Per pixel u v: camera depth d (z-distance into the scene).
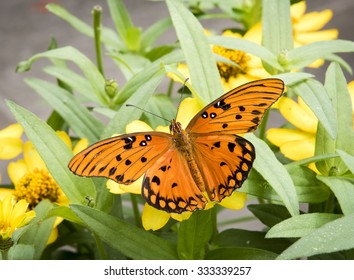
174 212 0.36
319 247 0.34
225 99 0.36
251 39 0.48
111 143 0.35
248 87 0.35
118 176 0.36
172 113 0.44
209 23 0.90
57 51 0.45
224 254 0.39
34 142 0.39
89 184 0.39
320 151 0.40
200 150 0.37
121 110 0.41
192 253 0.39
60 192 0.45
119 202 0.43
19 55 0.98
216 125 0.37
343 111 0.40
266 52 0.43
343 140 0.40
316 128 0.42
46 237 0.40
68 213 0.39
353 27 0.87
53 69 0.47
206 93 0.40
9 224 0.38
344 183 0.39
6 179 0.84
